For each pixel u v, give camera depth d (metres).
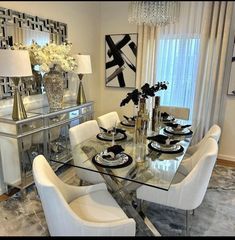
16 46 2.34
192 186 1.67
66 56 2.75
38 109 2.77
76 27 3.30
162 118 2.95
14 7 2.32
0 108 2.38
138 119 2.15
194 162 2.16
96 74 4.04
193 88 3.52
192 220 2.09
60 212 1.30
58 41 2.99
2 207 2.25
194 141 3.38
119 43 3.85
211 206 2.31
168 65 3.60
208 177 1.70
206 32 3.14
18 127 2.20
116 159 1.80
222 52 3.13
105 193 1.82
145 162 1.81
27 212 2.17
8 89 2.44
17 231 1.92
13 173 2.38
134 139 2.27
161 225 2.02
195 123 3.03
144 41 3.59
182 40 3.42
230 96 3.35
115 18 3.71
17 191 2.54
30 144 2.41
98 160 1.80
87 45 3.63
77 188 1.77
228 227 2.00
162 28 3.46
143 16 1.43
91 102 3.37
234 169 3.19
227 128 3.47
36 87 2.80
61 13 2.86
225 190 2.62
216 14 2.95
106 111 4.33
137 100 2.16
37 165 1.46
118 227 1.34
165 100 3.73
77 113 3.06
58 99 2.78
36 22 2.63
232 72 3.25
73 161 1.96
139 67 3.74
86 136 2.44
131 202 1.98
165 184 1.53
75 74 3.48
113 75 4.07
